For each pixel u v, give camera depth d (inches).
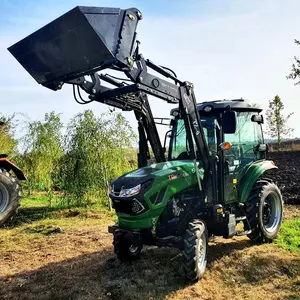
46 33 130.6
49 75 142.3
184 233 167.3
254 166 208.5
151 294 142.2
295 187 386.0
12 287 153.4
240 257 181.5
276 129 995.9
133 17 135.8
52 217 311.9
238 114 203.0
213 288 147.2
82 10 119.6
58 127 417.4
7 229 269.0
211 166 174.4
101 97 158.7
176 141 200.8
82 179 337.7
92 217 306.0
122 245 174.9
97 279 159.6
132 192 152.4
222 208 176.4
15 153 437.4
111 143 345.4
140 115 187.9
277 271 162.4
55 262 185.6
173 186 160.1
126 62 132.8
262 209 205.5
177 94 163.6
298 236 215.3
